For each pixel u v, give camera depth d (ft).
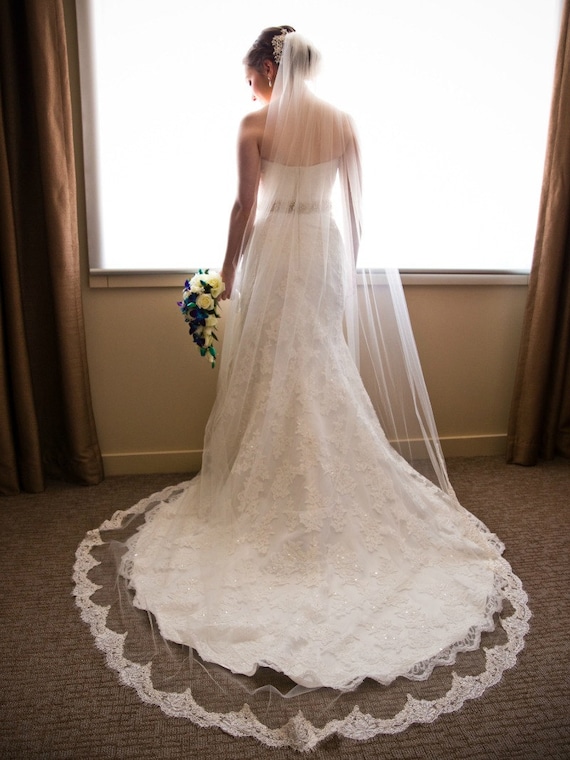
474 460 9.32
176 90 7.48
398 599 5.51
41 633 5.32
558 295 8.61
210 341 6.66
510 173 8.46
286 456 5.98
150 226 7.89
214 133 7.66
